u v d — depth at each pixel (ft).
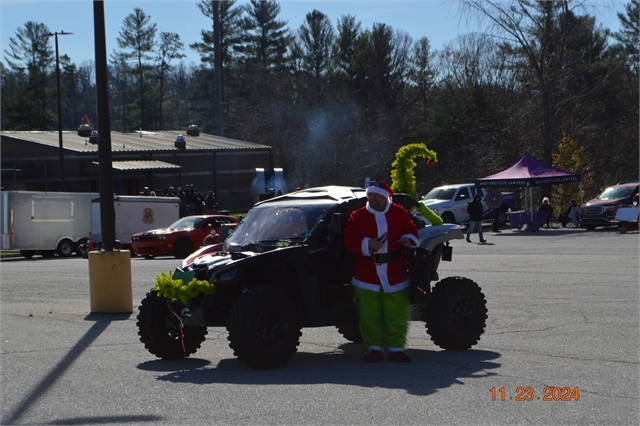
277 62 274.98
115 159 155.84
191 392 21.97
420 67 260.83
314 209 27.43
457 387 22.09
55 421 19.08
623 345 28.91
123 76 321.52
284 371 24.98
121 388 22.76
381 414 19.10
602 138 172.35
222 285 25.48
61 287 55.47
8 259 102.63
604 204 111.55
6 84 289.74
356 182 210.18
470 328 28.86
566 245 86.58
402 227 25.55
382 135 227.20
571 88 166.30
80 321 38.19
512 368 24.90
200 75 349.82
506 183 116.37
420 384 22.54
